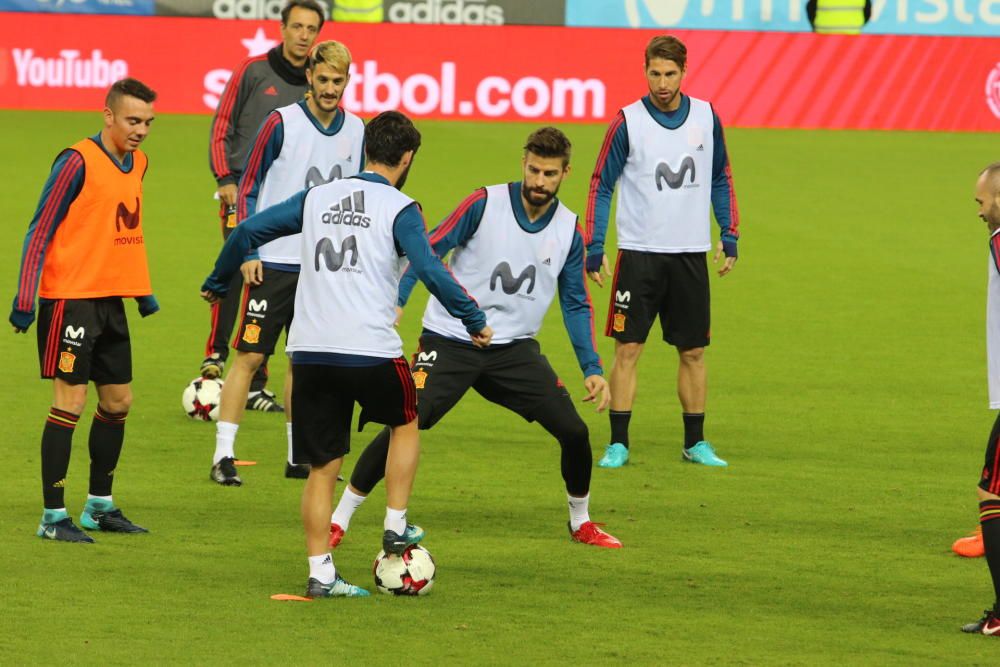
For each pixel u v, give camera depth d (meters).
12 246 55.84
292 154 28.50
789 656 18.34
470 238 23.84
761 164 86.19
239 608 19.86
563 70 102.75
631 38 103.00
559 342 43.31
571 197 72.19
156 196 69.12
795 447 31.66
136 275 23.52
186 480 27.67
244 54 100.81
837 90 105.06
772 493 27.66
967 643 19.05
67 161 22.67
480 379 24.02
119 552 22.61
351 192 20.39
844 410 35.41
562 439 23.59
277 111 28.48
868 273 55.84
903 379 39.12
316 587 20.48
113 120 23.08
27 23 99.31
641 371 40.12
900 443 32.09
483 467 29.45
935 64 105.31
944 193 76.50
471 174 76.62
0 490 26.28
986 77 105.62
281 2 102.06
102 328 23.19
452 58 101.94
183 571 21.66
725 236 31.31
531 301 23.91
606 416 34.88
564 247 23.89
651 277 30.02
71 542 23.00
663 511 26.20
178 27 100.25
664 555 23.28
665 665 17.88
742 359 41.50
